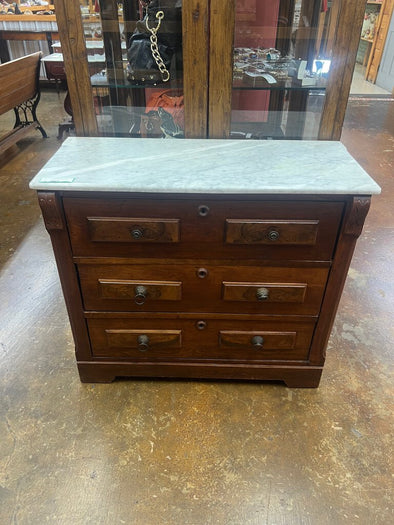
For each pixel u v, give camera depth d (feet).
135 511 3.75
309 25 4.20
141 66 4.47
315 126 4.66
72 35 4.06
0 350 5.45
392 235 8.23
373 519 3.70
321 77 4.36
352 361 5.38
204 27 3.96
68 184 3.54
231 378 4.95
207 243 3.92
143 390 4.94
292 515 3.73
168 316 4.44
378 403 4.81
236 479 4.02
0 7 17.40
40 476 4.01
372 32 22.80
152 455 4.22
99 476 4.02
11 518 3.68
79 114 4.55
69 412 4.66
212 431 4.48
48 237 8.00
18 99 11.68
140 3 4.16
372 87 20.66
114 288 4.19
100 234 3.84
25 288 6.59
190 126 4.58
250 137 4.81
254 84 4.44
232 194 3.60
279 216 3.75
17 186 10.11
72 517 3.70
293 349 4.69
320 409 4.73
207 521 3.68
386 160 11.68
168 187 3.51
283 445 4.34
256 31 4.18
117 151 4.29
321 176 3.75
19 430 4.44
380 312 6.24
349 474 4.07
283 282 4.17
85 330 4.58
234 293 4.20
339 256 3.97
